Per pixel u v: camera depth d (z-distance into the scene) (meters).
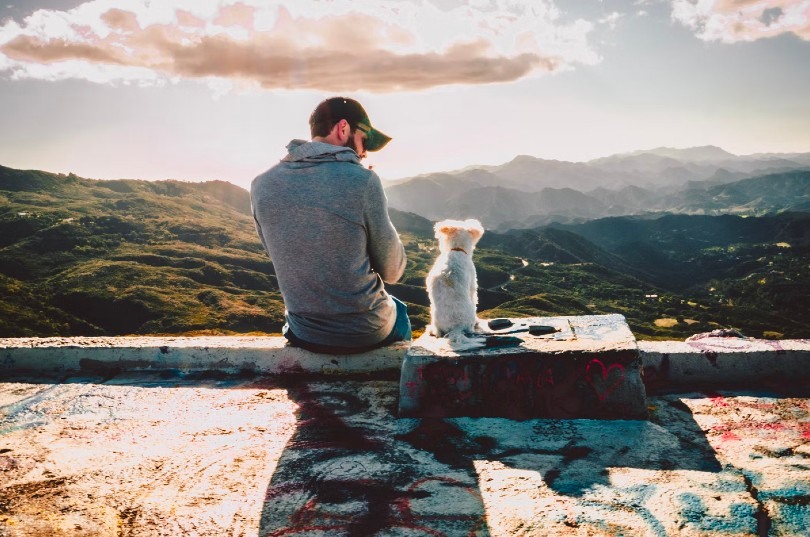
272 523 1.64
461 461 2.02
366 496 1.78
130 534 1.59
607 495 1.73
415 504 1.72
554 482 1.83
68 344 3.28
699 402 2.58
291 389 2.87
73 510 1.73
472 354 2.46
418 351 2.57
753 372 2.74
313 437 2.28
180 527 1.63
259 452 2.14
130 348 3.20
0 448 2.22
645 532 1.51
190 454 2.13
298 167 2.58
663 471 1.88
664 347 2.88
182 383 3.01
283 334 3.11
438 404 2.46
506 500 1.72
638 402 2.32
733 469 1.88
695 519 1.57
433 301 3.70
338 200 2.54
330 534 1.57
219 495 1.81
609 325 2.82
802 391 2.63
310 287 2.71
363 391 2.80
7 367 3.24
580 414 2.37
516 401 2.41
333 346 2.89
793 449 2.02
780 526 1.52
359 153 2.85
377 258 2.77
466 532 1.55
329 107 2.65
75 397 2.81
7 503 1.77
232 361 3.13
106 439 2.29
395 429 2.34
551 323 2.97
